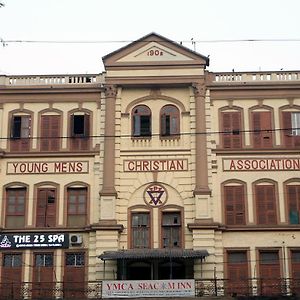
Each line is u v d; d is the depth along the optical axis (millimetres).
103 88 40219
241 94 40031
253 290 36312
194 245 36875
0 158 39281
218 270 36844
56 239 37781
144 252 36188
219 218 37938
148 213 38250
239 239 37531
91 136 39625
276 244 37438
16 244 37812
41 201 38688
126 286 34750
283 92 40062
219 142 39312
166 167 38844
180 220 38031
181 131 39438
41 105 40375
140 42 40469
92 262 37250
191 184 38438
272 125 39594
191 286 34562
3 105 40375
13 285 36969
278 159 38938
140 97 40125
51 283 36938
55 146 39625
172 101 40031
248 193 38375
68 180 38875
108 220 37469
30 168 39156
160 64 40000
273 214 38062
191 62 40062
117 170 38844
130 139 39375
